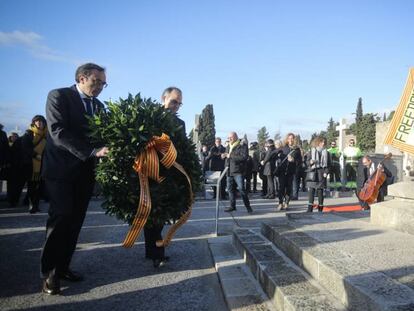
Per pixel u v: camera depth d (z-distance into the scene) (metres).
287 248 4.10
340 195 13.83
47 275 3.92
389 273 2.83
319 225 4.96
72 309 3.55
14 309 3.53
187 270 4.71
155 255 4.77
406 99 5.32
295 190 12.44
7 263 4.88
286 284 3.20
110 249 5.67
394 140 5.36
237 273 4.25
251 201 12.17
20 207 9.63
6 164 9.43
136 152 3.95
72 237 4.21
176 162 4.33
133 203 4.02
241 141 9.42
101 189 4.00
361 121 44.97
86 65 4.16
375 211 5.05
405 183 5.00
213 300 3.79
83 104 4.17
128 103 4.09
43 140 8.67
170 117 4.29
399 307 2.21
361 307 2.46
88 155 3.82
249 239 5.07
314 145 9.27
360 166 13.84
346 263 3.12
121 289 4.07
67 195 3.89
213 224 7.70
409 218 4.39
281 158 10.35
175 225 4.42
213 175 7.20
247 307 3.29
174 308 3.59
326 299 2.84
